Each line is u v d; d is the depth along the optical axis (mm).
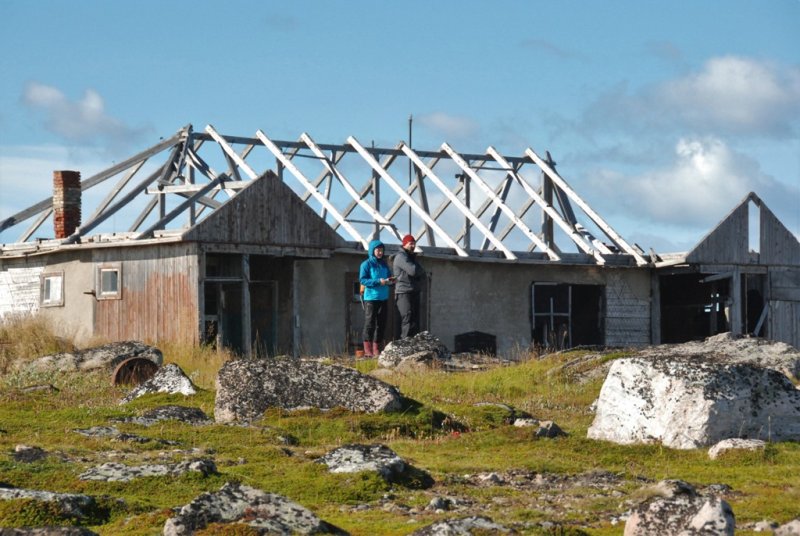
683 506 10102
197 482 13016
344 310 37938
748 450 14984
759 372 16172
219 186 36688
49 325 31938
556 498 12719
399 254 31344
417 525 11195
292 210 35750
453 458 15281
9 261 39875
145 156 39625
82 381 24531
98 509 11727
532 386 24172
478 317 39906
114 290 35938
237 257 35688
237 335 36375
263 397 18266
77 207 38844
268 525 10297
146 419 17844
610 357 25531
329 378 18500
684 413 15938
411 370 26562
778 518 11508
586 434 17484
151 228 35031
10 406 19984
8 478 13023
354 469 13555
